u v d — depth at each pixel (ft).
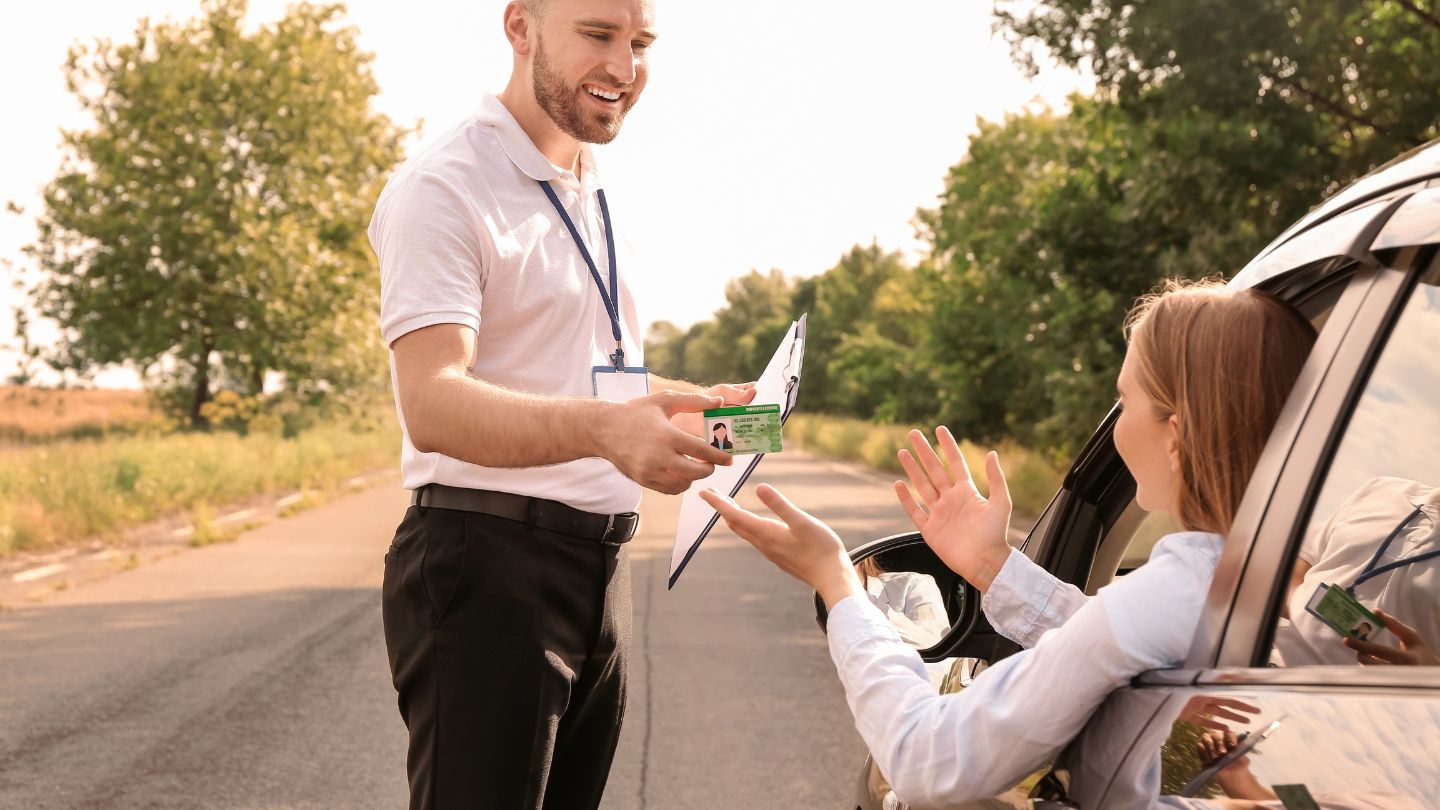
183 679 22.33
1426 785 3.34
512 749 6.69
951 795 4.81
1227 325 4.83
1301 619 4.46
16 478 49.44
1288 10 46.29
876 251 330.34
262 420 104.42
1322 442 4.31
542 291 6.99
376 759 17.37
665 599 32.22
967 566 5.98
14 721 19.40
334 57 137.28
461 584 6.68
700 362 517.96
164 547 43.88
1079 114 63.52
